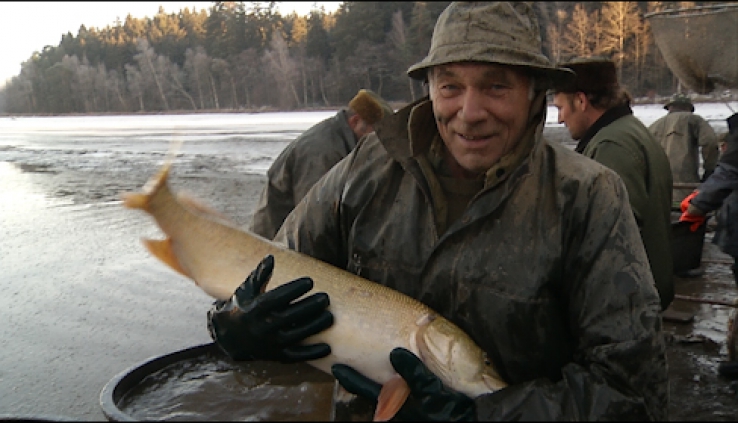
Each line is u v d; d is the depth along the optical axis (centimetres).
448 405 234
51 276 604
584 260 227
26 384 396
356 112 496
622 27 3956
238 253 275
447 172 259
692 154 880
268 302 240
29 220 754
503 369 244
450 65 234
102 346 459
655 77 3703
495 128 235
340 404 273
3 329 484
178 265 282
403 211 259
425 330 246
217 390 331
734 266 480
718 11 485
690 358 439
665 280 415
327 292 260
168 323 509
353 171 273
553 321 235
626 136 412
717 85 514
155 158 1196
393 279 259
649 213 403
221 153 1708
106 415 270
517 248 233
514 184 234
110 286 593
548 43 4078
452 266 242
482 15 230
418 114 251
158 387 336
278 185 504
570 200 230
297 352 248
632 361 216
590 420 211
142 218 854
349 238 272
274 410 309
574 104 455
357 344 253
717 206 479
